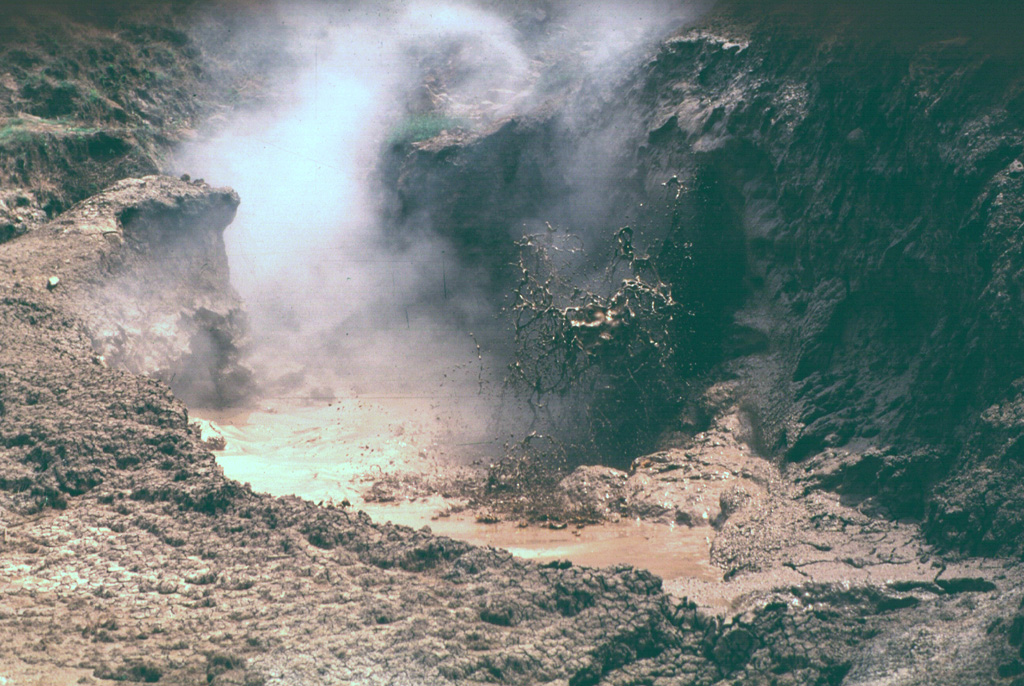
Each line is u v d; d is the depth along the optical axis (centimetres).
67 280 2347
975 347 1755
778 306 2178
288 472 2128
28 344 2123
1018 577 1454
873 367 1969
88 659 1258
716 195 2325
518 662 1301
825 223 2103
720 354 2238
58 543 1553
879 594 1473
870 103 2095
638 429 2178
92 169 2966
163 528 1582
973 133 1861
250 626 1344
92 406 1880
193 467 1739
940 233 1895
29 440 1789
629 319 2153
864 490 1786
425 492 2027
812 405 1980
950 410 1775
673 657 1383
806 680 1351
